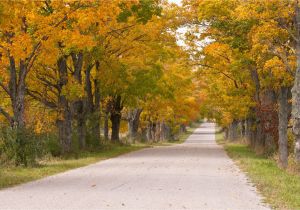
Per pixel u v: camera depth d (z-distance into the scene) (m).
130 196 15.86
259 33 26.64
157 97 71.75
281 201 14.78
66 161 31.69
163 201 14.84
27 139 27.06
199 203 14.51
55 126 42.06
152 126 85.00
